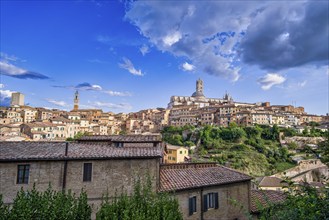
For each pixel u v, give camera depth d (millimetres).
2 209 9109
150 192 11180
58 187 15711
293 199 6457
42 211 9195
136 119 154125
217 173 20938
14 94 157000
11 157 14867
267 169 80500
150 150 18531
